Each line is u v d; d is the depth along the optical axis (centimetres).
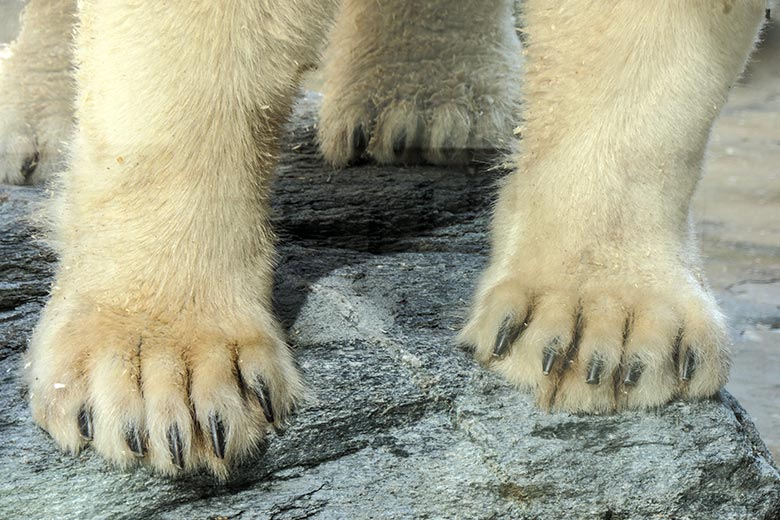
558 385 305
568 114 311
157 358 294
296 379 304
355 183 385
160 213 299
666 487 305
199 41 295
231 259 301
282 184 382
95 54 299
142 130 297
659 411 309
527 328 306
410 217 370
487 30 397
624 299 307
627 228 310
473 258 348
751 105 689
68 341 296
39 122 379
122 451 292
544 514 303
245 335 299
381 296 329
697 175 315
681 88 308
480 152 397
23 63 379
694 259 318
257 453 300
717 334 307
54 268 337
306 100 455
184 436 291
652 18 307
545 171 312
